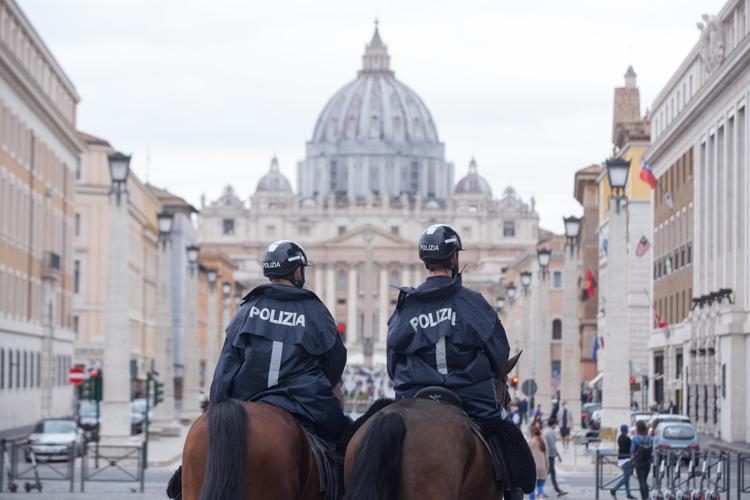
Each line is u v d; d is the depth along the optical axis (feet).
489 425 48.42
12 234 314.96
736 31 283.38
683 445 206.28
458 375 48.73
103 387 212.43
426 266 51.03
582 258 499.10
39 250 352.08
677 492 131.64
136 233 546.67
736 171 270.87
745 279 263.08
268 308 50.21
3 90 301.22
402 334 49.26
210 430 43.93
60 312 384.06
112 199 189.67
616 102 473.67
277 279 52.16
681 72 346.54
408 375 49.16
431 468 43.86
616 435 197.47
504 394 53.11
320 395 49.78
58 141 380.17
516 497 49.11
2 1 304.91
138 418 292.81
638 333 412.16
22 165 326.24
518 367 430.20
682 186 337.31
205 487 43.16
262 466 44.93
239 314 50.62
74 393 409.28
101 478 178.60
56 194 378.73
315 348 50.11
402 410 45.32
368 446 43.37
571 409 257.96
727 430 264.31
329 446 50.55
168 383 289.53
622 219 194.90
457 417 46.03
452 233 50.98
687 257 329.52
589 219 498.69
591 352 493.36
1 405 298.97
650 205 400.06
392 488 43.65
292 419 47.57
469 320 48.75
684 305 333.42
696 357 298.97
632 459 153.48
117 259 191.21
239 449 43.62
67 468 191.42
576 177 507.71
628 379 197.98
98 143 496.64
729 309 264.72
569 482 188.65
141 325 566.36
